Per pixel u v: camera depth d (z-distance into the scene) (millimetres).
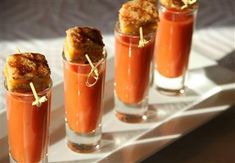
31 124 630
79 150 701
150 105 786
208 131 752
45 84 621
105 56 673
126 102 743
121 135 729
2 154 683
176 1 773
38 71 611
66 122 703
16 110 622
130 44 716
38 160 660
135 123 750
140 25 708
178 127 742
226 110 776
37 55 630
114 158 690
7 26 963
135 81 731
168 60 792
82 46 649
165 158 708
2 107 781
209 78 833
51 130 727
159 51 798
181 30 779
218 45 955
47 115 641
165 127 742
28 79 606
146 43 716
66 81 680
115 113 762
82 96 675
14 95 612
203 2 1069
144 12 711
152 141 717
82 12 1020
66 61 663
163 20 781
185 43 790
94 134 697
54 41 937
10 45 918
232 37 979
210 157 716
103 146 710
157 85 813
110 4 1055
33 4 1027
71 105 685
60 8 1025
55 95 764
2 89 819
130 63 724
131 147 708
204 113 769
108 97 788
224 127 760
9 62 613
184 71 804
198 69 850
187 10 776
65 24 981
